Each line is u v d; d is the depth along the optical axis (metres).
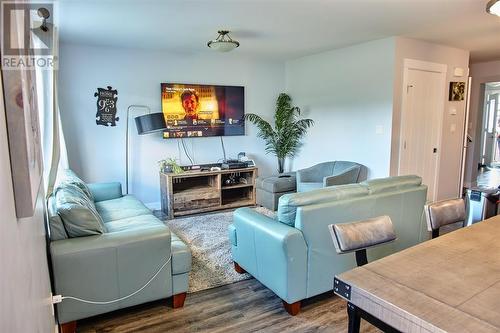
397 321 1.13
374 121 4.66
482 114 6.69
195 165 5.38
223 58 5.63
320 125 5.62
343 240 1.69
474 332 1.00
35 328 1.12
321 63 5.46
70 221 2.17
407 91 4.55
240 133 5.90
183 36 4.19
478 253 1.57
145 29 3.85
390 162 4.51
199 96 5.42
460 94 5.27
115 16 3.35
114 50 4.78
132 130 5.02
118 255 2.21
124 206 3.63
